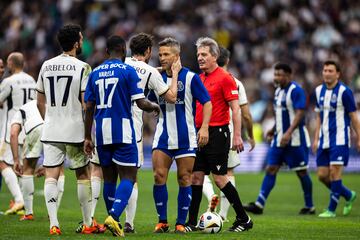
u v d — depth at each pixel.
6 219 38.88
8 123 41.72
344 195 45.41
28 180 38.53
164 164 33.22
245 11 118.81
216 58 35.28
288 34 113.06
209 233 33.41
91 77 31.59
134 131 31.59
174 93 32.31
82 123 32.59
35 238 30.81
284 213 46.66
